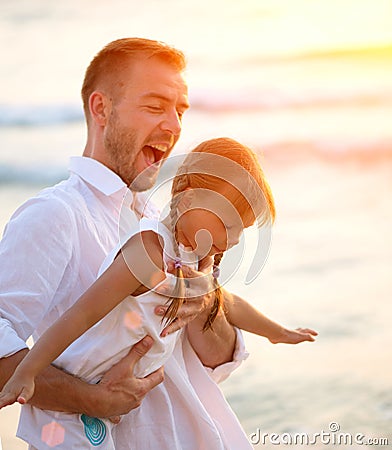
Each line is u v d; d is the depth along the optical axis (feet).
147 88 9.91
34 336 9.75
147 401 9.52
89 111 10.28
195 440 9.66
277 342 10.61
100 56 10.19
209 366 10.13
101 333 8.78
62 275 9.21
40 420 8.99
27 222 9.13
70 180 9.90
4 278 8.99
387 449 17.30
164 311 8.80
